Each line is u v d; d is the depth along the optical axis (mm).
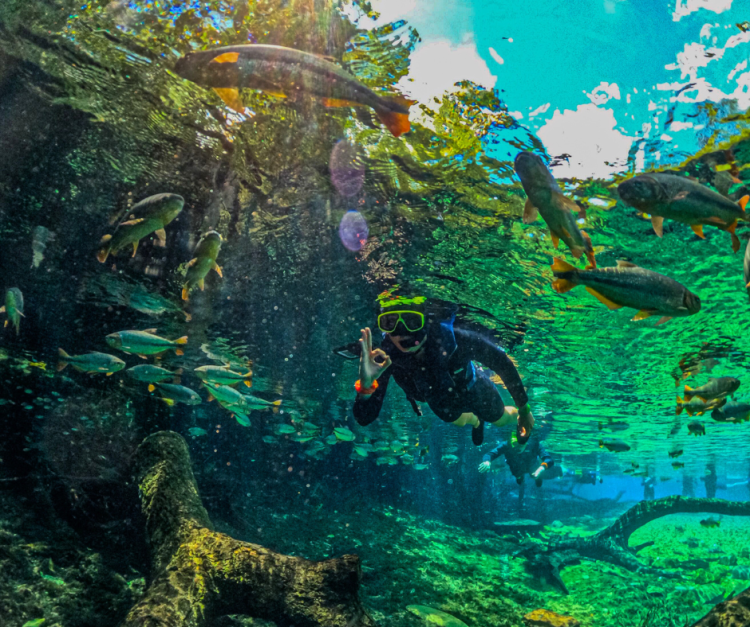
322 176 6551
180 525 5641
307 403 19062
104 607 5223
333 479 20422
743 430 22609
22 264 7336
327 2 4535
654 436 24672
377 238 7723
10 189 6316
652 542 18859
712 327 9500
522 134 5340
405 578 9836
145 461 6906
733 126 4656
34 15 4676
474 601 9156
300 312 10133
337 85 2469
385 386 5047
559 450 33031
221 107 5562
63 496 6562
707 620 3580
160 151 6223
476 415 6344
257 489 16047
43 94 5488
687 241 6613
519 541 18031
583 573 12750
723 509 15375
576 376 13875
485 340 5434
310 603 4598
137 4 4535
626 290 2539
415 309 4809
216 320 10242
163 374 6379
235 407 8406
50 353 8719
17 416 6805
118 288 8398
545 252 7398
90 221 6898
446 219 7059
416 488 25734
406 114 2457
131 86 5375
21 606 4781
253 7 4543
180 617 4285
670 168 5258
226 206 7168
